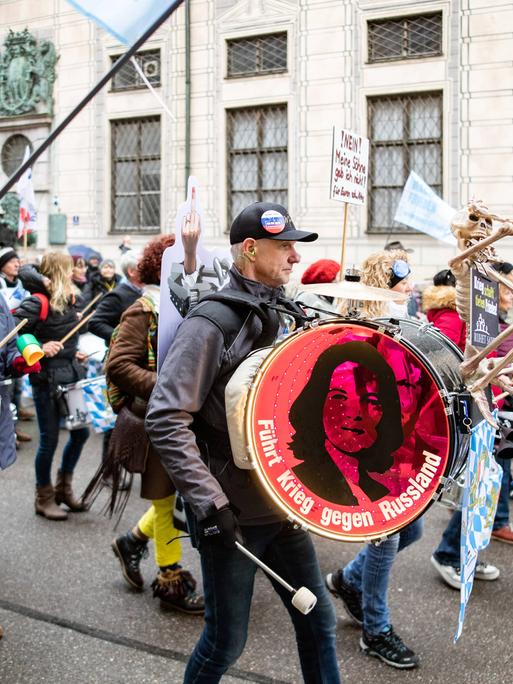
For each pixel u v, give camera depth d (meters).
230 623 2.18
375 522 1.93
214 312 2.09
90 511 5.05
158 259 3.47
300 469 1.91
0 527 4.72
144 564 4.15
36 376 4.75
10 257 7.40
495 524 4.55
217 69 12.93
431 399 1.95
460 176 11.20
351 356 1.96
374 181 11.88
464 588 2.03
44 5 14.73
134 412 3.46
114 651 3.18
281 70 12.43
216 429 2.11
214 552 2.16
